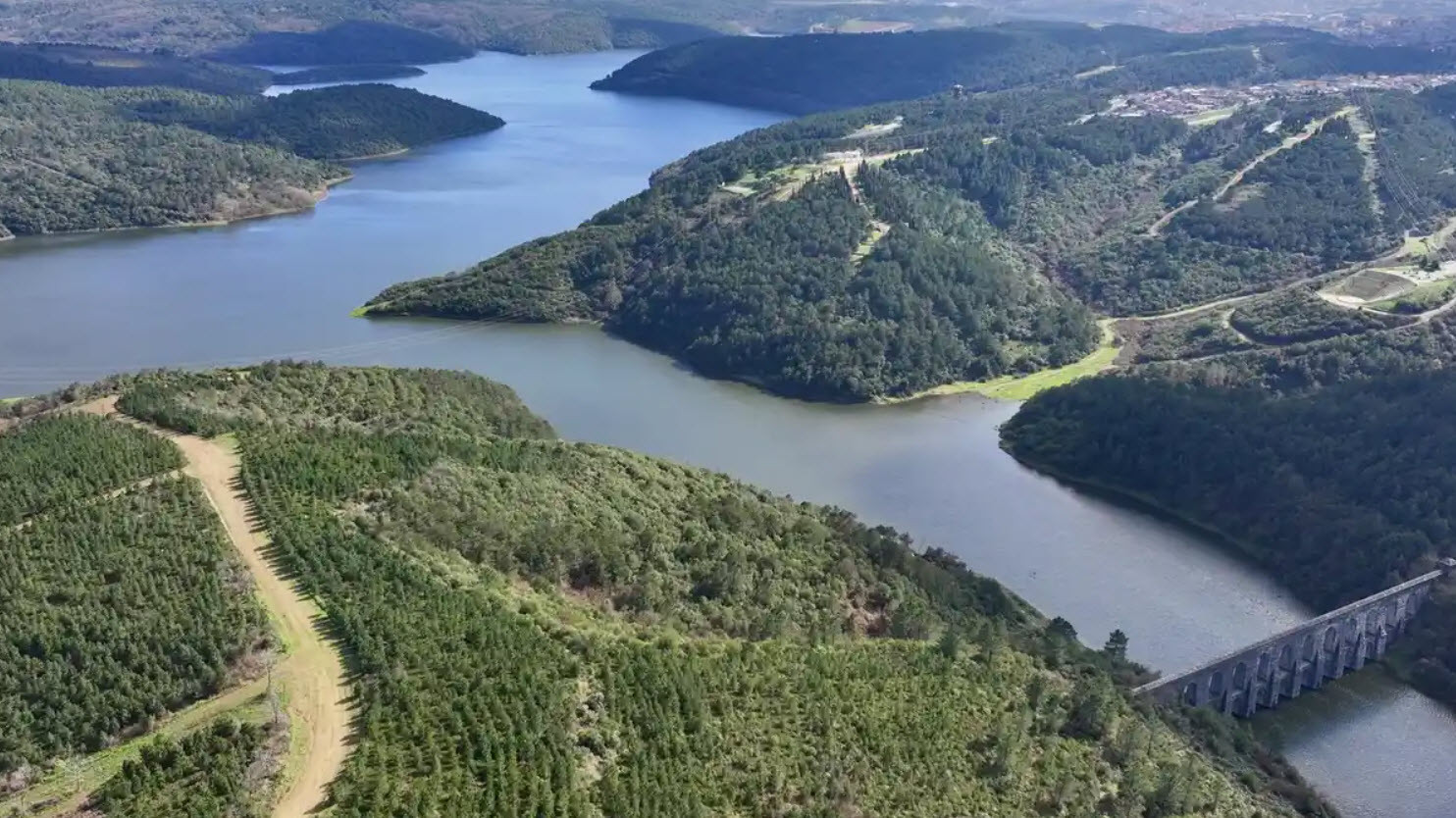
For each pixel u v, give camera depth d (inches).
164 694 3966.5
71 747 3804.1
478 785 3671.3
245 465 5423.2
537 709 4010.8
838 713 4655.5
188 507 5027.1
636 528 5866.1
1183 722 5698.8
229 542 4793.3
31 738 3814.0
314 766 3681.1
